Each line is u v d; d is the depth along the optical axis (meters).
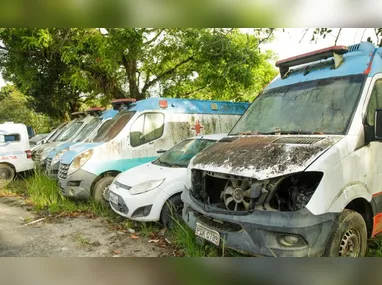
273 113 4.24
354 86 3.64
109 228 5.26
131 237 4.80
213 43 11.17
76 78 12.07
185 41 12.38
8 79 16.16
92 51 11.80
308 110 3.87
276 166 3.07
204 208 3.47
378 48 3.93
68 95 15.97
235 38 11.51
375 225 3.50
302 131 3.69
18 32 11.25
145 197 4.70
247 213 3.07
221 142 4.21
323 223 2.91
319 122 3.65
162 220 4.73
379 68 3.74
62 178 6.64
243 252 3.08
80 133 10.17
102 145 6.55
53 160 8.41
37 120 30.61
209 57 11.83
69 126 11.88
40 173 9.13
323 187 2.94
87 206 6.45
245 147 3.62
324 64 4.15
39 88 15.03
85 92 14.90
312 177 3.04
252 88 13.80
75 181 6.33
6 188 8.84
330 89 3.83
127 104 8.08
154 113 7.20
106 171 6.47
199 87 14.39
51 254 4.29
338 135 3.32
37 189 7.55
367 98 3.53
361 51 3.93
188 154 5.56
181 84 14.21
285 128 3.89
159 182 4.77
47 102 16.25
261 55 12.74
